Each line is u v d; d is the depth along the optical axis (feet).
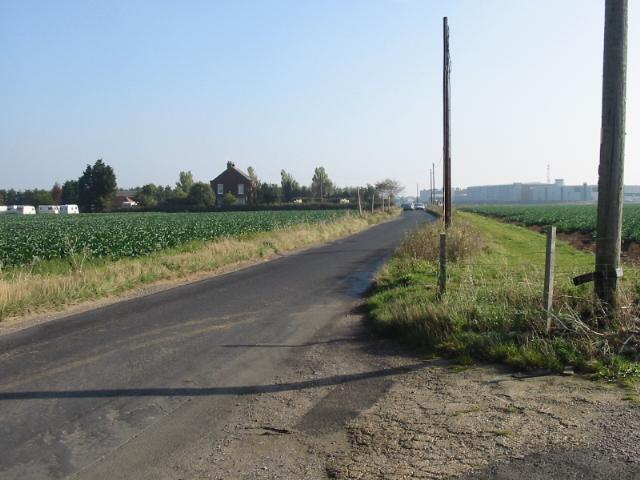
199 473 14.57
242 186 320.29
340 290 45.09
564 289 27.86
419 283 41.19
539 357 21.35
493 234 108.17
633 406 16.66
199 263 57.62
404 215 242.78
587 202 570.46
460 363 22.84
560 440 14.66
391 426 16.85
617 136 23.77
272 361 25.09
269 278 52.19
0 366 24.30
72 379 22.52
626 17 23.25
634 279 29.07
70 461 15.37
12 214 280.92
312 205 303.07
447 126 69.67
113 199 330.34
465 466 13.66
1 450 16.07
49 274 48.67
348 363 24.40
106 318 34.42
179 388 21.44
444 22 68.49
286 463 14.94
